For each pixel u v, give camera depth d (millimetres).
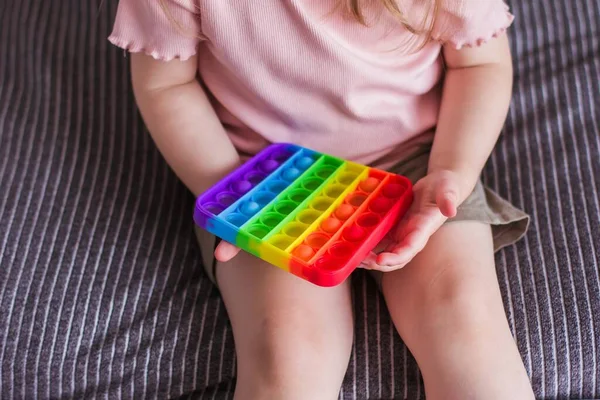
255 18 707
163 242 842
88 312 760
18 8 1067
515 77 989
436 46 780
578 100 942
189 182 792
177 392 728
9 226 821
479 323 654
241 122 818
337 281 597
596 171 860
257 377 643
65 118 947
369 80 749
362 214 670
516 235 783
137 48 750
